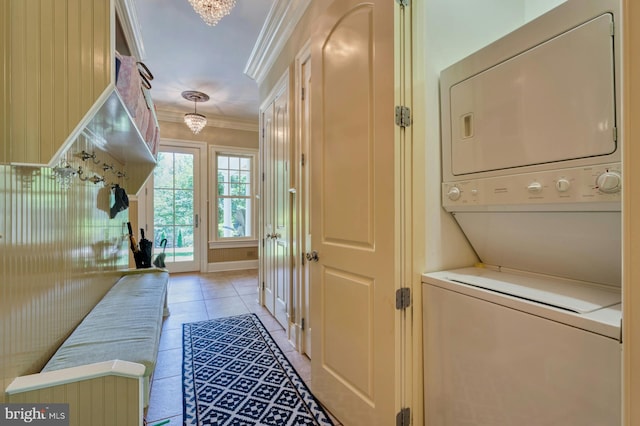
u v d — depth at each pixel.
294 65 2.51
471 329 1.10
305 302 2.29
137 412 1.08
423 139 1.31
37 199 1.20
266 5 2.38
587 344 0.79
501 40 1.10
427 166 1.32
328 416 1.62
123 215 2.93
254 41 2.88
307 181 2.26
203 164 5.11
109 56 1.13
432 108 1.34
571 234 1.02
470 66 1.22
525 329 0.93
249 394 1.81
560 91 0.93
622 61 0.61
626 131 0.60
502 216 1.19
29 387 0.98
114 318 1.67
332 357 1.64
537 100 0.99
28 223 1.12
